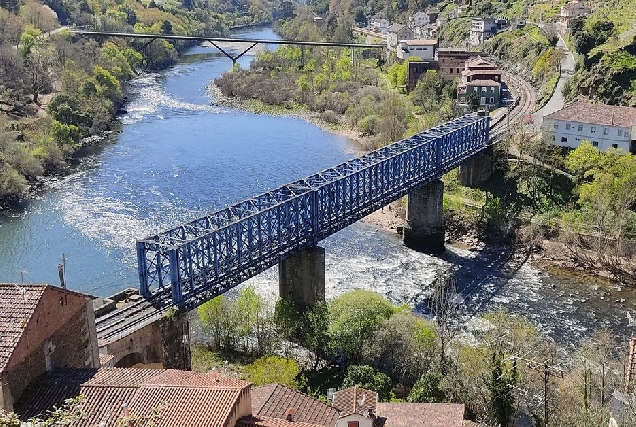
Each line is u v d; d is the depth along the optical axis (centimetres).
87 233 10825
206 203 12225
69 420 2959
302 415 4706
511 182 12506
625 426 4481
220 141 16700
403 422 5141
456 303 9062
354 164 9944
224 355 7350
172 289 6531
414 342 6906
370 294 7456
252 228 7606
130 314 6288
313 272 8125
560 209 11731
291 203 8025
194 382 4091
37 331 4109
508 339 7525
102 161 14812
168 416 3716
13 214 11650
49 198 12462
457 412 5312
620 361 7094
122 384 3991
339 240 11362
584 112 12744
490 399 5931
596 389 6056
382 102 18650
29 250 10200
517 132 13588
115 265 9694
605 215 10775
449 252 10975
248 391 4066
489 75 17425
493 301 9181
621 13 18412
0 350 3844
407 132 15312
